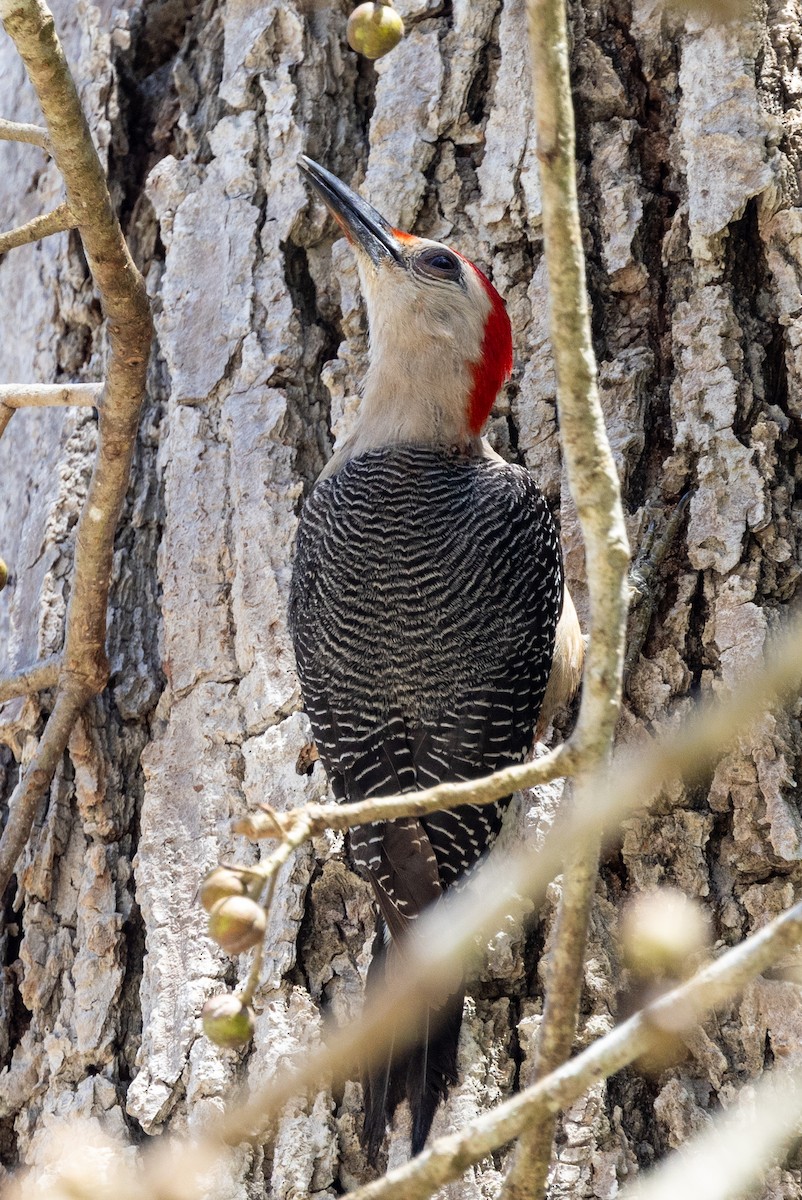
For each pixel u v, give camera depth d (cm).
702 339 959
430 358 1027
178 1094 839
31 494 1127
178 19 1190
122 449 928
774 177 968
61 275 1147
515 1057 826
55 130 780
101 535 934
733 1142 501
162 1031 859
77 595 942
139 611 1026
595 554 493
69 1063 887
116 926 915
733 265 976
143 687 996
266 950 863
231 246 1080
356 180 1099
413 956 790
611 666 485
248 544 995
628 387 973
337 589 947
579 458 498
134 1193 459
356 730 910
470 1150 447
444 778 896
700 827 850
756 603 898
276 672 957
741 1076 787
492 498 976
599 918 845
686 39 1016
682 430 950
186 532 1014
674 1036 457
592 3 1055
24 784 955
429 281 1030
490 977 845
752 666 875
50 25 739
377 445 1018
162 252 1130
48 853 959
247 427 1030
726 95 991
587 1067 448
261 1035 840
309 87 1106
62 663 962
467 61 1077
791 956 803
